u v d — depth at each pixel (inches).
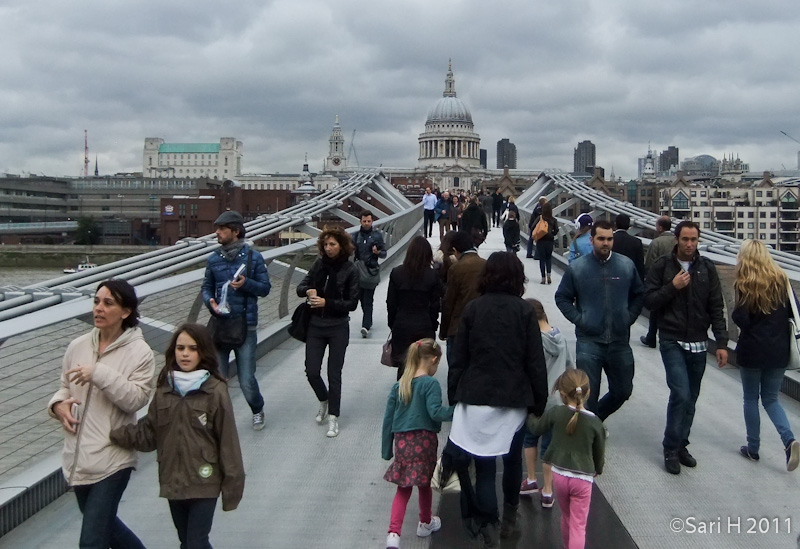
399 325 293.3
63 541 206.1
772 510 227.3
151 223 4968.0
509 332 202.7
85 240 4488.2
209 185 5329.7
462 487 209.5
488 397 200.7
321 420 303.0
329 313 294.0
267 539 211.0
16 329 221.5
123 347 173.0
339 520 222.8
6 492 212.8
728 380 366.6
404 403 210.5
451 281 279.1
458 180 6560.0
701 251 482.9
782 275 248.1
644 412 320.5
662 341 257.0
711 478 251.1
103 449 169.2
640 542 208.4
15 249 3203.7
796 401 328.2
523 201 1440.7
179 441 166.9
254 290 277.3
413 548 208.1
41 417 247.4
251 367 289.4
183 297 351.3
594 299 251.9
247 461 265.0
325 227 293.4
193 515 168.1
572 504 197.0
